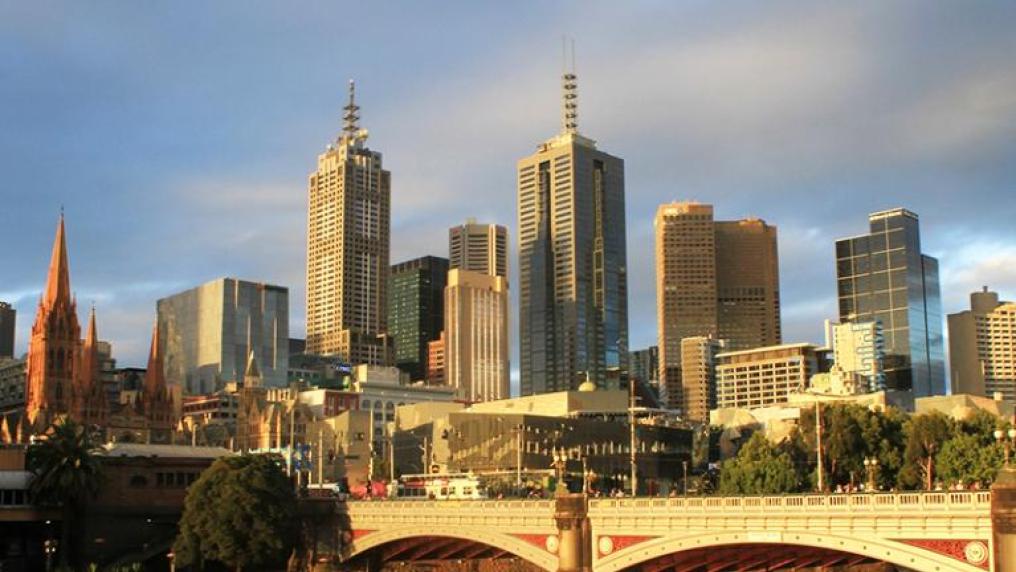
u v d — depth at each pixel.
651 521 106.56
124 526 166.38
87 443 162.88
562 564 113.62
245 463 154.50
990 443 184.38
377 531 142.75
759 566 114.62
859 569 120.19
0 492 160.25
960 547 84.62
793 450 198.38
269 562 151.62
